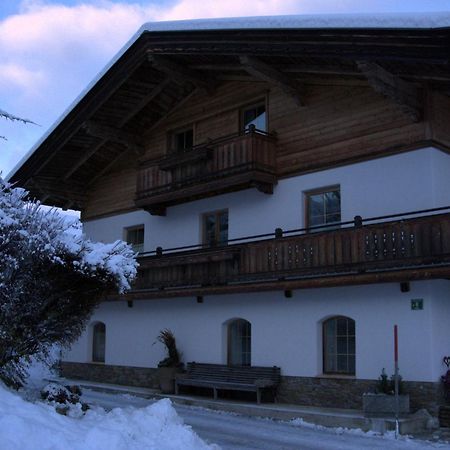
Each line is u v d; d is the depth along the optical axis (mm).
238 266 15586
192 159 17094
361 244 12883
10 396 8094
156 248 19406
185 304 17719
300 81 15453
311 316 14266
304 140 15555
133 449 7473
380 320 12914
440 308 12359
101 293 10359
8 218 9242
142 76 18094
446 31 10555
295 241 14266
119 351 19781
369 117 14219
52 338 10086
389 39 11461
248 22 13852
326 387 13703
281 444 10078
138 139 20562
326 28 12344
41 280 9672
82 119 19266
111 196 21953
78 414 9320
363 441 10359
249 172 15633
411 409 12047
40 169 21312
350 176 14406
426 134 13078
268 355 15070
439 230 11594
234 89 17781
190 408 14688
